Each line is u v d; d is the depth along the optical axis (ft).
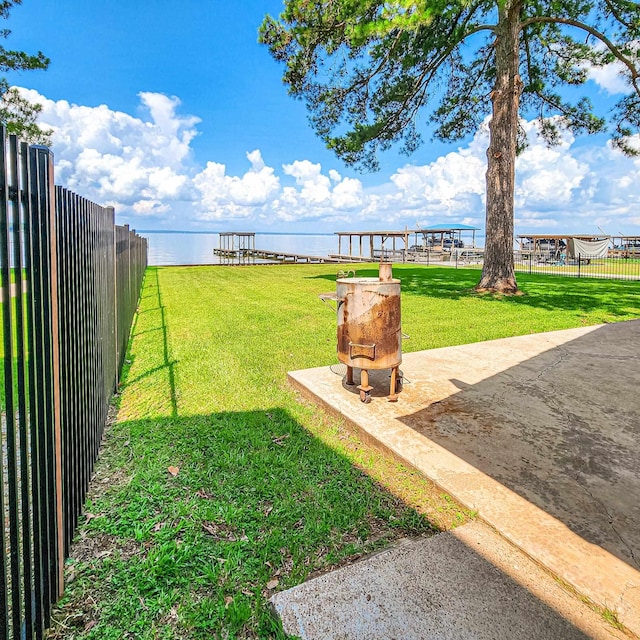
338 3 31.94
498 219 34.24
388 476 8.04
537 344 17.66
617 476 7.60
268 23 36.81
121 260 15.99
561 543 5.90
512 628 4.63
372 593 5.15
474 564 5.62
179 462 8.60
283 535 6.39
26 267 4.75
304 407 11.47
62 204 6.20
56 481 5.33
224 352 16.96
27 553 4.50
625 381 12.86
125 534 6.46
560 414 10.34
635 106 41.55
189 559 5.91
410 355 15.93
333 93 40.75
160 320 24.04
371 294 10.42
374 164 45.70
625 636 4.54
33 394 4.77
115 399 12.23
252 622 4.89
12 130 40.16
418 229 92.43
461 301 30.42
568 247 72.43
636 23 34.22
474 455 8.36
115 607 5.12
